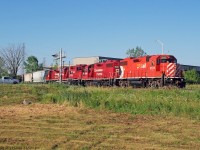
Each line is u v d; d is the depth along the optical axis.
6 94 34.78
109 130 16.09
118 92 30.11
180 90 28.58
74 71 63.78
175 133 15.50
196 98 25.23
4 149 12.40
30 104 27.17
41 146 12.81
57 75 72.62
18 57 110.69
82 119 19.52
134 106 24.00
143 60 44.22
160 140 13.99
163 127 17.03
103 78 53.59
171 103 23.62
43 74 88.19
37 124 17.58
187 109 22.05
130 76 46.59
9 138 14.08
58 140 13.80
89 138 14.26
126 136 14.73
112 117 20.61
